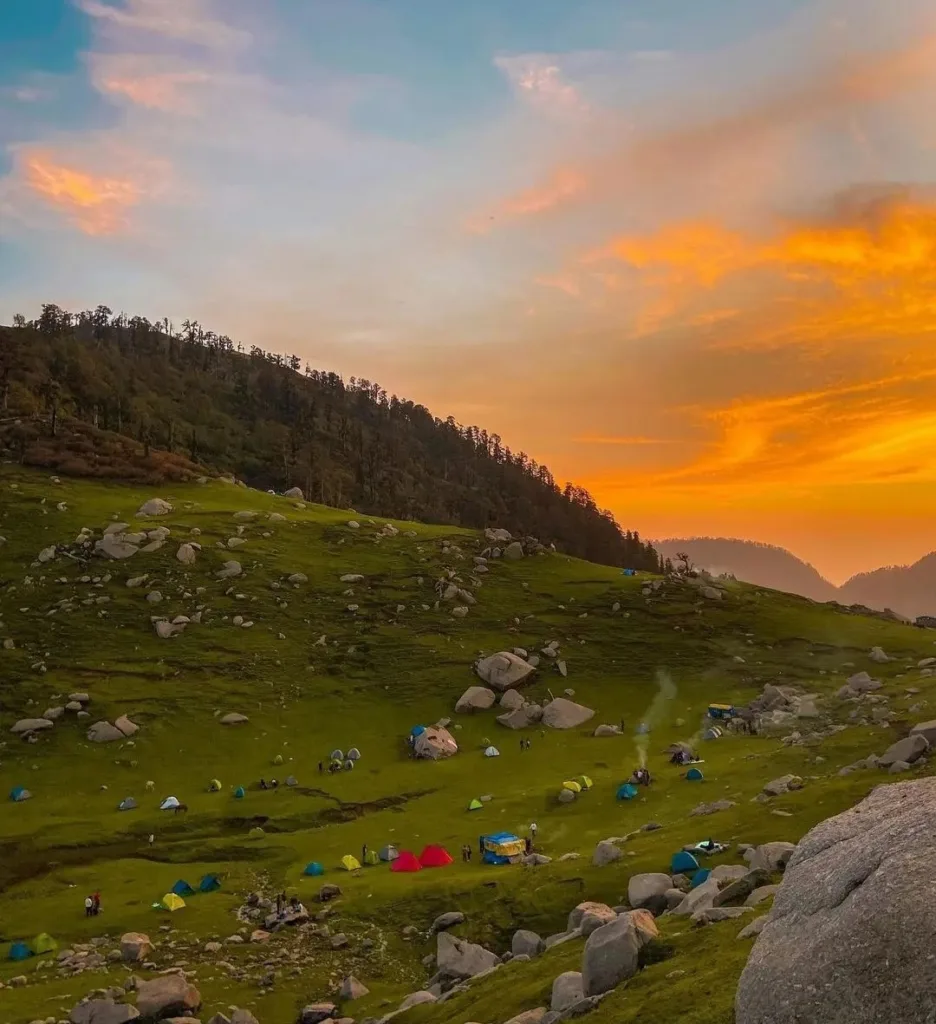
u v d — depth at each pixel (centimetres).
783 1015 1322
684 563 16700
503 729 10556
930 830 1412
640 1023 2069
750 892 3169
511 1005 2895
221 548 15425
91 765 9412
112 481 18900
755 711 9919
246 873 6656
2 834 7731
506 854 6203
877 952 1263
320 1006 4031
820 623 13675
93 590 13625
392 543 16800
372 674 11988
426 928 4978
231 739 10156
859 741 7331
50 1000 4216
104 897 6178
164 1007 4009
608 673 11988
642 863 4819
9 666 11406
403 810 8044
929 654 11788
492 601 14438
